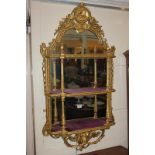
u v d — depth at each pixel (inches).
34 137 94.8
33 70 93.0
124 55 113.4
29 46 91.0
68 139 100.8
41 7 92.7
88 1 101.1
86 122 105.7
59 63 98.1
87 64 105.5
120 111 115.7
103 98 110.0
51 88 97.0
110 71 108.6
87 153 105.4
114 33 110.7
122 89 115.3
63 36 98.0
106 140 112.9
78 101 104.1
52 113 97.7
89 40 104.0
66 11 97.6
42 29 93.5
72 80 102.5
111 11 108.8
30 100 93.2
